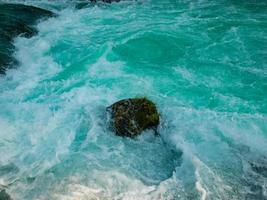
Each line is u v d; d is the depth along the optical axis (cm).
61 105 1038
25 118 987
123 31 1491
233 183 780
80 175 803
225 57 1274
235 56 1278
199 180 782
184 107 1023
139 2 1873
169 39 1398
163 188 768
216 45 1355
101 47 1339
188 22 1569
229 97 1069
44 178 797
